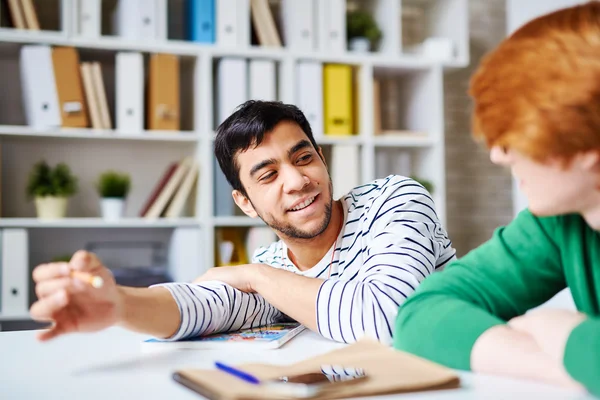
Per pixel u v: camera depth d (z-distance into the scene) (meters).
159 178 3.24
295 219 1.25
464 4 3.45
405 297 1.01
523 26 0.67
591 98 0.58
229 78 3.02
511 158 0.66
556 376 0.62
